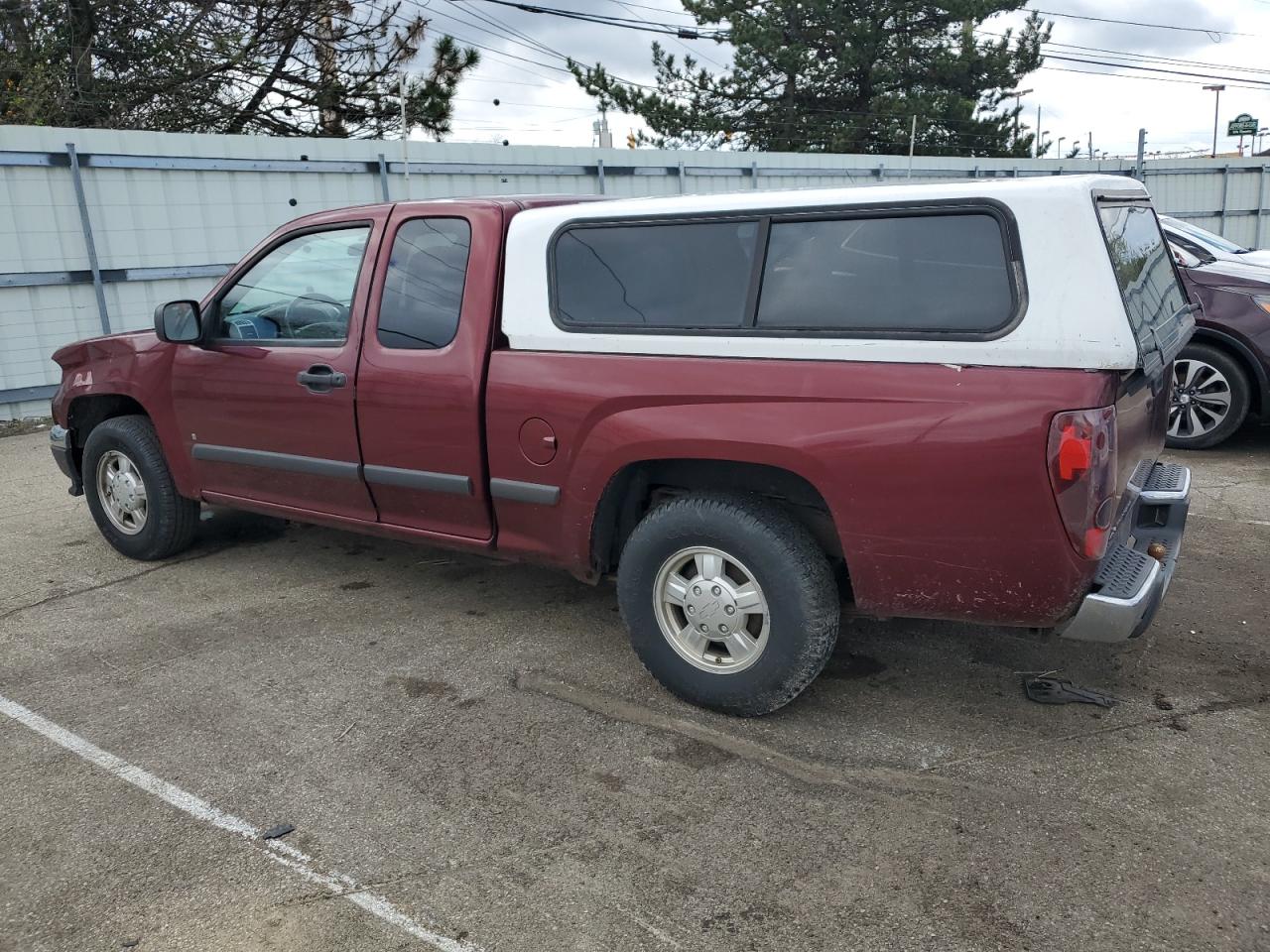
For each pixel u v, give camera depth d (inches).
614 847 111.7
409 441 157.5
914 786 122.0
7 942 98.7
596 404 136.1
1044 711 140.0
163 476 200.8
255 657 162.9
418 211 158.4
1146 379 119.7
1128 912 99.5
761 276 127.3
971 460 112.7
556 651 163.3
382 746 134.2
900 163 703.1
